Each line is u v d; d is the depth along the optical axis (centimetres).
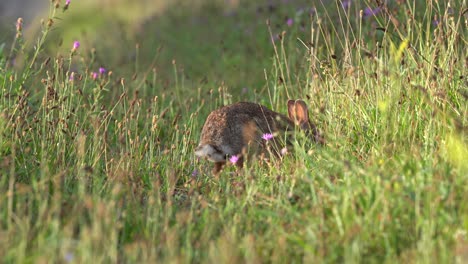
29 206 876
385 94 1106
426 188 845
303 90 1418
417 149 945
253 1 2588
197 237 873
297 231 863
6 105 1174
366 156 1038
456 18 1334
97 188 950
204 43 2336
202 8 2781
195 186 1055
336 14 1633
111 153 1199
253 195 977
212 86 1745
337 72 1216
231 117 1192
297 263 812
